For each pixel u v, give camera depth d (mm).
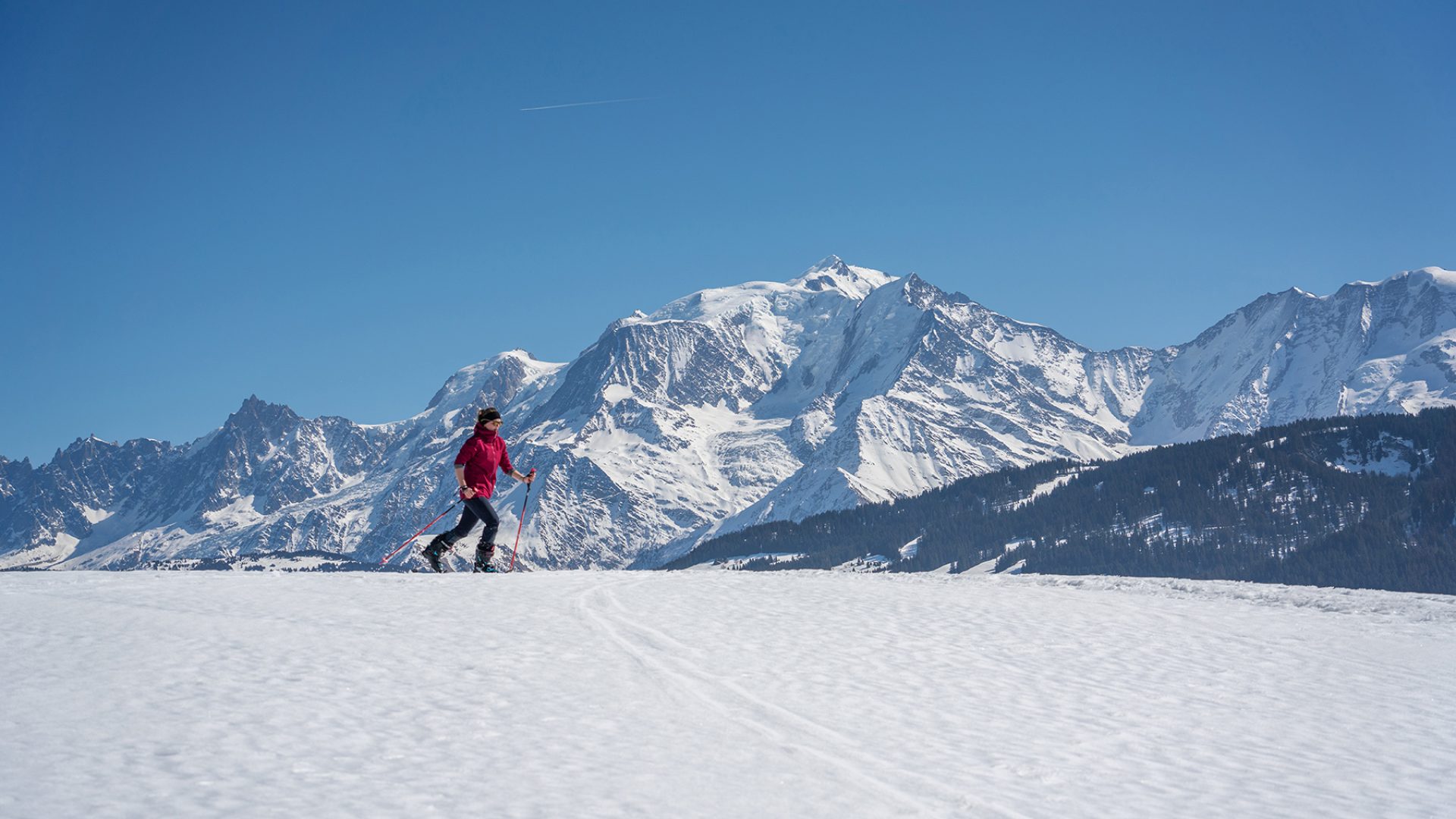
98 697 9695
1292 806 8156
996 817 7625
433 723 9281
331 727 9031
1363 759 9586
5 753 7957
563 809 7281
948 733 9883
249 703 9680
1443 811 8125
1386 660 14391
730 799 7711
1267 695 12070
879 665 12859
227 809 6945
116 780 7438
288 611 14883
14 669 10703
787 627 15297
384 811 7047
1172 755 9508
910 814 7566
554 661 12133
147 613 14336
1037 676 12648
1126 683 12469
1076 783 8531
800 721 10008
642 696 10688
